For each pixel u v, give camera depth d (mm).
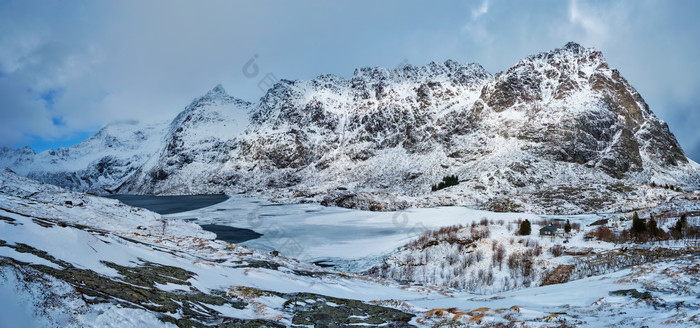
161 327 9773
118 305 9633
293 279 21594
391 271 45844
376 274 45406
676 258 24406
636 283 19438
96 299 9672
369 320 14609
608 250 43312
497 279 39938
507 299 20656
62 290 9227
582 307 16344
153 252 18703
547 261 42281
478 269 43094
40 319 8031
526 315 14688
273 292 17109
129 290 11547
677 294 16281
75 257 12727
